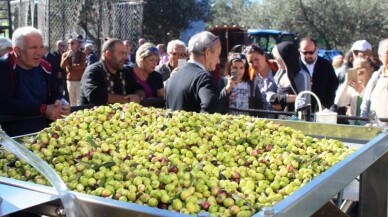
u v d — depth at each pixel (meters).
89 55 10.37
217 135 2.71
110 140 2.64
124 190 1.94
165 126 2.82
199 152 2.47
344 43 28.62
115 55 4.35
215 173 2.22
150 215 1.45
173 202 1.84
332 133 3.16
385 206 2.90
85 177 2.07
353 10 28.05
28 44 3.59
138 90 4.68
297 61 5.01
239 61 4.59
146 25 25.19
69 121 2.93
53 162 2.32
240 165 2.43
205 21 27.28
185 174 2.06
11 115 3.62
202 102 3.54
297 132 3.02
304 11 28.61
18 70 3.68
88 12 13.88
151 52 4.78
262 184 2.18
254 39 20.97
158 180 2.00
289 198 1.53
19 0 12.47
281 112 4.14
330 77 5.50
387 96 4.33
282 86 5.03
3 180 1.77
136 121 3.04
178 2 25.30
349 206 3.18
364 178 2.93
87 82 4.33
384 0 27.67
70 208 1.55
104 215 1.54
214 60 3.79
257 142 2.70
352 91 4.96
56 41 11.87
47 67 4.01
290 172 2.27
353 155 2.14
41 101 3.84
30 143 2.59
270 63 6.20
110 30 13.64
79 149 2.43
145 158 2.36
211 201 1.87
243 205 1.86
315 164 2.39
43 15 11.58
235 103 4.66
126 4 13.53
